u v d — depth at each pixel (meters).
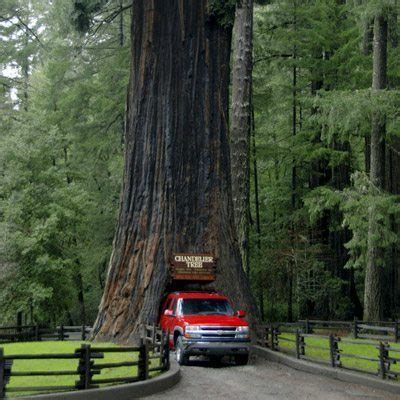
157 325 20.98
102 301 22.55
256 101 37.22
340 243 37.44
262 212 44.72
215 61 23.52
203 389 13.20
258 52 37.47
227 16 23.25
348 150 36.16
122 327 21.44
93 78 41.72
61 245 33.97
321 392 13.04
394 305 37.31
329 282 35.38
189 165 22.64
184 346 16.70
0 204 32.38
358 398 12.32
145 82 23.12
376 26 27.66
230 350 16.73
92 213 38.94
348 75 34.91
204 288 22.27
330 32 35.12
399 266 37.41
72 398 10.73
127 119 23.67
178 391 12.89
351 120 25.86
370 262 27.52
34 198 32.81
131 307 21.61
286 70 39.88
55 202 33.09
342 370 15.31
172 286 22.20
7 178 32.59
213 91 23.36
